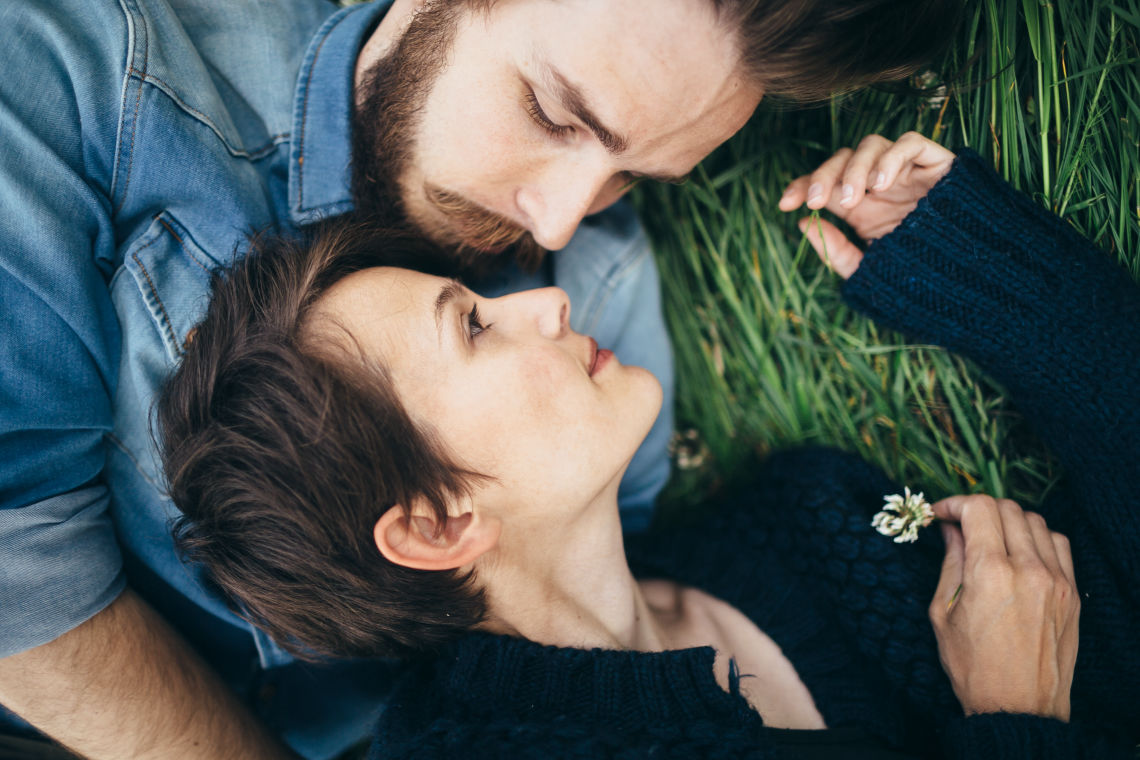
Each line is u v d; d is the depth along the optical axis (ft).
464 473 2.87
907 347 3.53
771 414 4.34
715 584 3.77
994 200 2.98
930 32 2.61
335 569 2.93
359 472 2.78
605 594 3.30
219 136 3.35
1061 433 3.11
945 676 3.18
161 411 3.12
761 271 4.01
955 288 3.09
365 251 3.32
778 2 2.32
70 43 3.08
